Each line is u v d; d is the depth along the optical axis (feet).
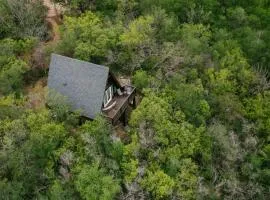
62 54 140.77
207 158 119.75
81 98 116.67
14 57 138.82
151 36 150.51
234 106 138.10
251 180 125.90
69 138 109.91
